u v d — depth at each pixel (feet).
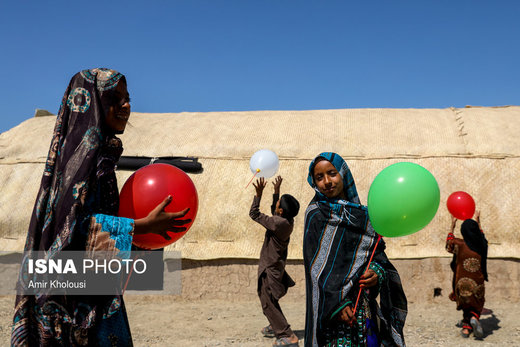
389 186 10.24
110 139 8.30
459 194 21.12
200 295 30.12
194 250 30.71
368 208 10.84
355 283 10.53
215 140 36.29
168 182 8.52
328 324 10.45
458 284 21.58
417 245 29.55
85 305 7.50
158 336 22.08
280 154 34.09
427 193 10.10
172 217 8.14
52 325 7.39
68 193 7.51
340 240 11.03
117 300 7.65
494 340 20.90
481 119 35.99
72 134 7.85
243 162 34.17
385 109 40.27
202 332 22.84
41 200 7.68
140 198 8.31
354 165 32.71
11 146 38.34
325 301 10.40
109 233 7.58
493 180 30.48
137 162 33.88
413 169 10.40
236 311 27.37
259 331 22.98
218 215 31.58
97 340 7.63
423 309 27.50
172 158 34.22
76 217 7.41
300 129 36.94
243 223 31.30
